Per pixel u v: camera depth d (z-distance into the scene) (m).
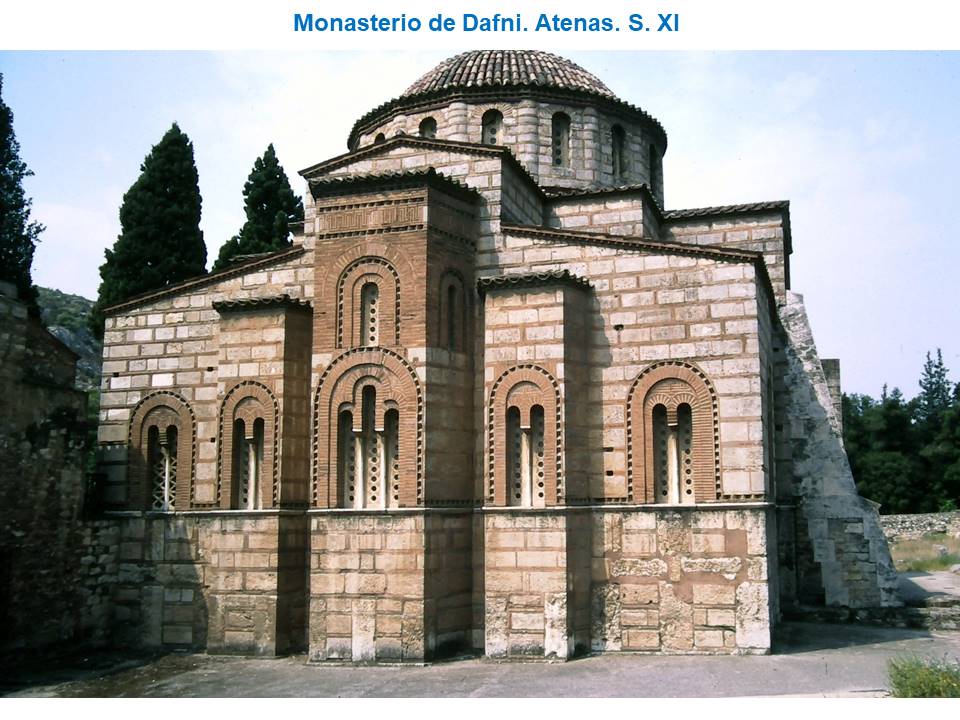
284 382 24.19
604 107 32.19
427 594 21.06
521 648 21.08
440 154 24.81
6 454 22.92
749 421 21.34
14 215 39.06
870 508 26.97
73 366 25.48
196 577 24.95
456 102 31.56
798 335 28.77
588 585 21.89
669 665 19.80
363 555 21.47
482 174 24.41
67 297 110.06
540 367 22.11
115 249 43.22
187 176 44.53
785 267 31.27
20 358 23.56
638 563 21.72
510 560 21.48
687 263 22.45
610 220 28.00
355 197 23.22
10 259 38.53
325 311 22.95
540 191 28.02
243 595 23.45
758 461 21.14
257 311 24.75
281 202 48.47
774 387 28.56
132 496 26.00
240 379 24.61
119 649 25.05
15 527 22.95
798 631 24.31
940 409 101.00
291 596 23.61
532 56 35.03
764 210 29.77
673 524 21.58
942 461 78.69
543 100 31.53
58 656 23.73
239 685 19.72
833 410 28.06
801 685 17.38
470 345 23.47
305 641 23.81
